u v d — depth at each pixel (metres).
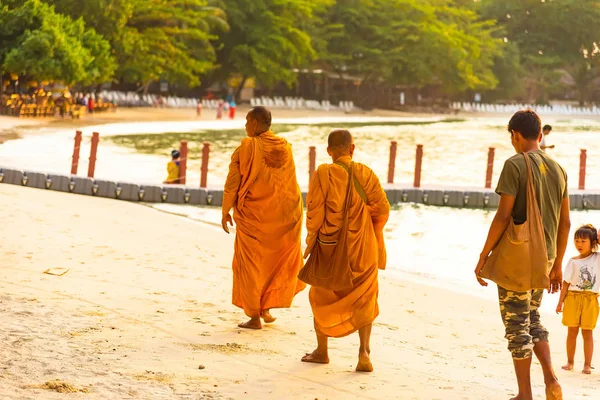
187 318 11.30
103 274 13.77
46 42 69.50
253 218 10.89
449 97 165.88
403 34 136.12
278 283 11.21
